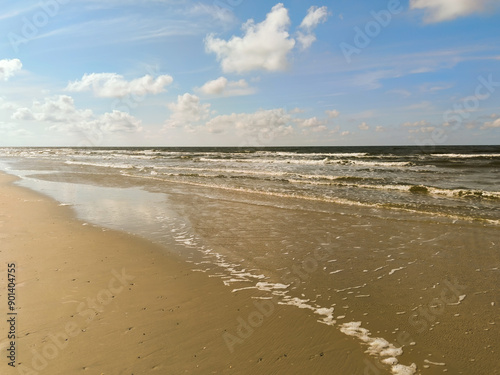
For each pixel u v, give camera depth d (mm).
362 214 10227
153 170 27547
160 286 5066
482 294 4793
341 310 4398
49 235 7707
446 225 8727
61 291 4766
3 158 53812
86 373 3066
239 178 20844
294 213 10516
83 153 74188
